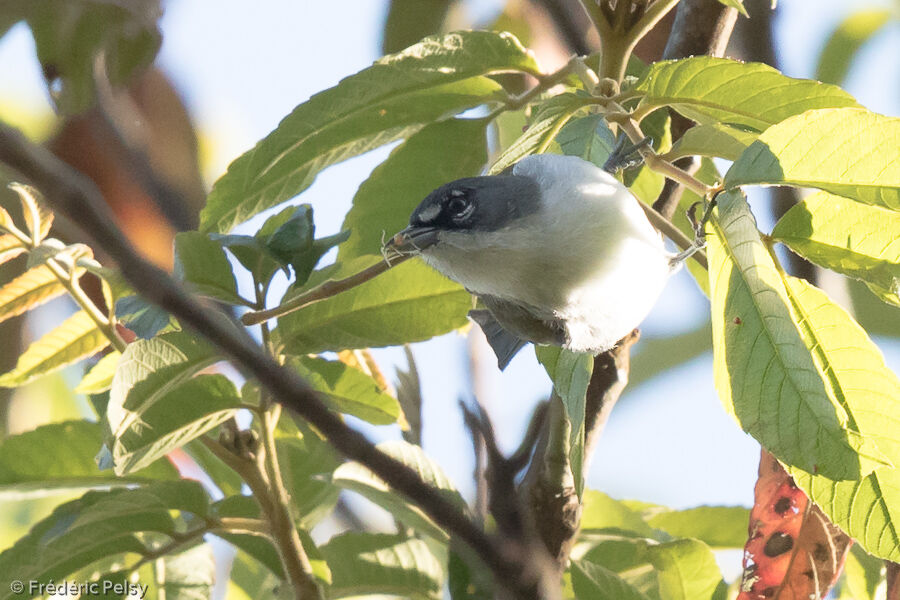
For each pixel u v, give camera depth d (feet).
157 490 21.52
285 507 21.30
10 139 9.02
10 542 33.40
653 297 23.44
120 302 20.15
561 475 20.83
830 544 22.59
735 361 18.25
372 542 24.67
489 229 22.75
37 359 23.79
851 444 17.34
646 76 22.30
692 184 21.39
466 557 13.20
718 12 25.98
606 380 23.50
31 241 21.66
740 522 27.43
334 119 23.62
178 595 23.70
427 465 21.11
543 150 24.18
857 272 19.29
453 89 24.53
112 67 26.94
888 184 17.89
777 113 21.59
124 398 19.90
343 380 23.54
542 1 29.91
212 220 24.26
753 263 18.08
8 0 25.45
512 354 24.17
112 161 30.04
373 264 23.54
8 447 24.23
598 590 22.80
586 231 22.36
